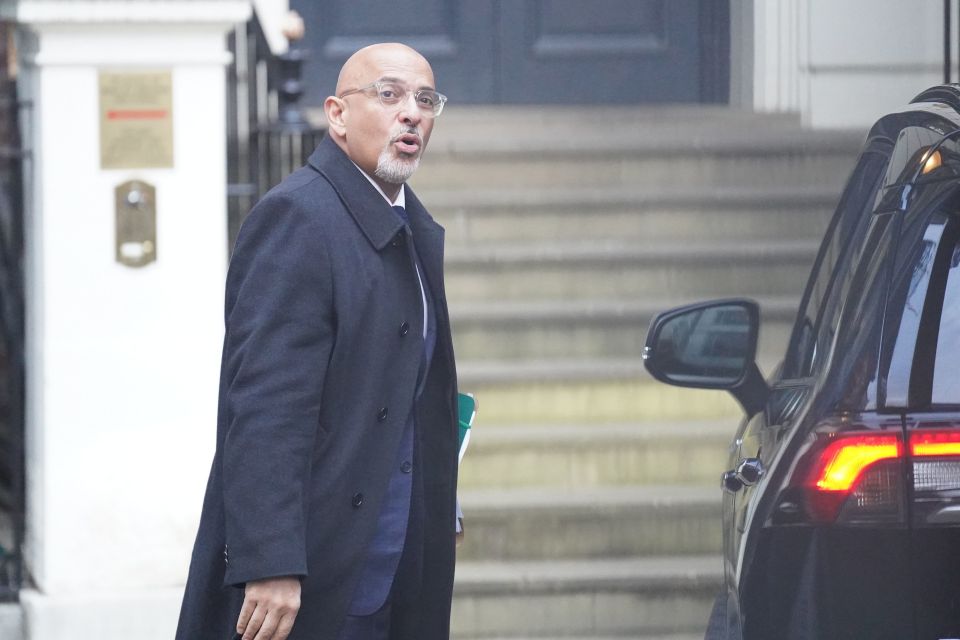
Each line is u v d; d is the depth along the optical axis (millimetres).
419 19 25953
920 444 7801
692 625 16016
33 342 16109
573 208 21172
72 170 15422
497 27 26016
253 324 8914
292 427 8750
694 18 25953
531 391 18500
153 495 15656
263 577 8562
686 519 16875
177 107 15500
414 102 9461
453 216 21141
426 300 9812
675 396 18641
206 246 15602
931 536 7738
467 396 10430
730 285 20297
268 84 20266
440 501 9828
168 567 15719
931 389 7934
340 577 9109
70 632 15484
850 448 7895
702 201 21219
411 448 9633
